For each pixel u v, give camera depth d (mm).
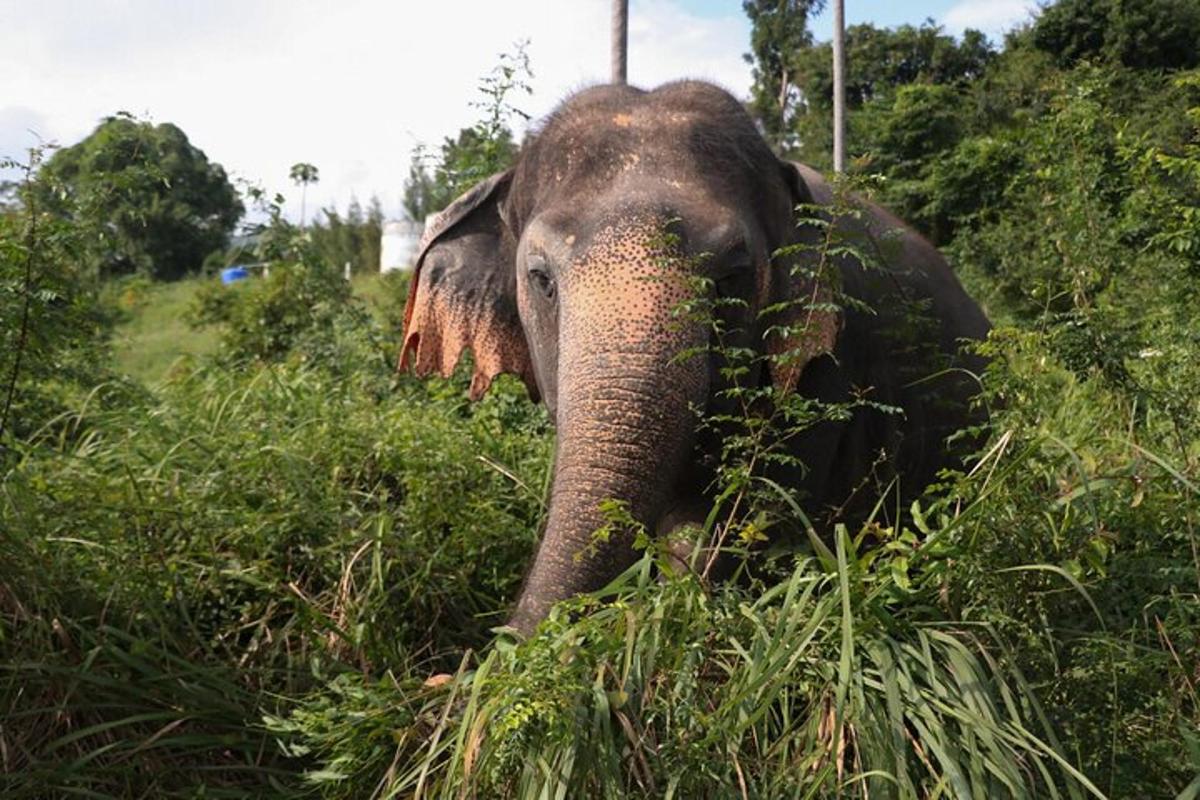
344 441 5715
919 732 3020
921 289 5582
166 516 4648
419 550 4949
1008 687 3303
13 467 4777
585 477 3689
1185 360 4969
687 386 3812
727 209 4199
